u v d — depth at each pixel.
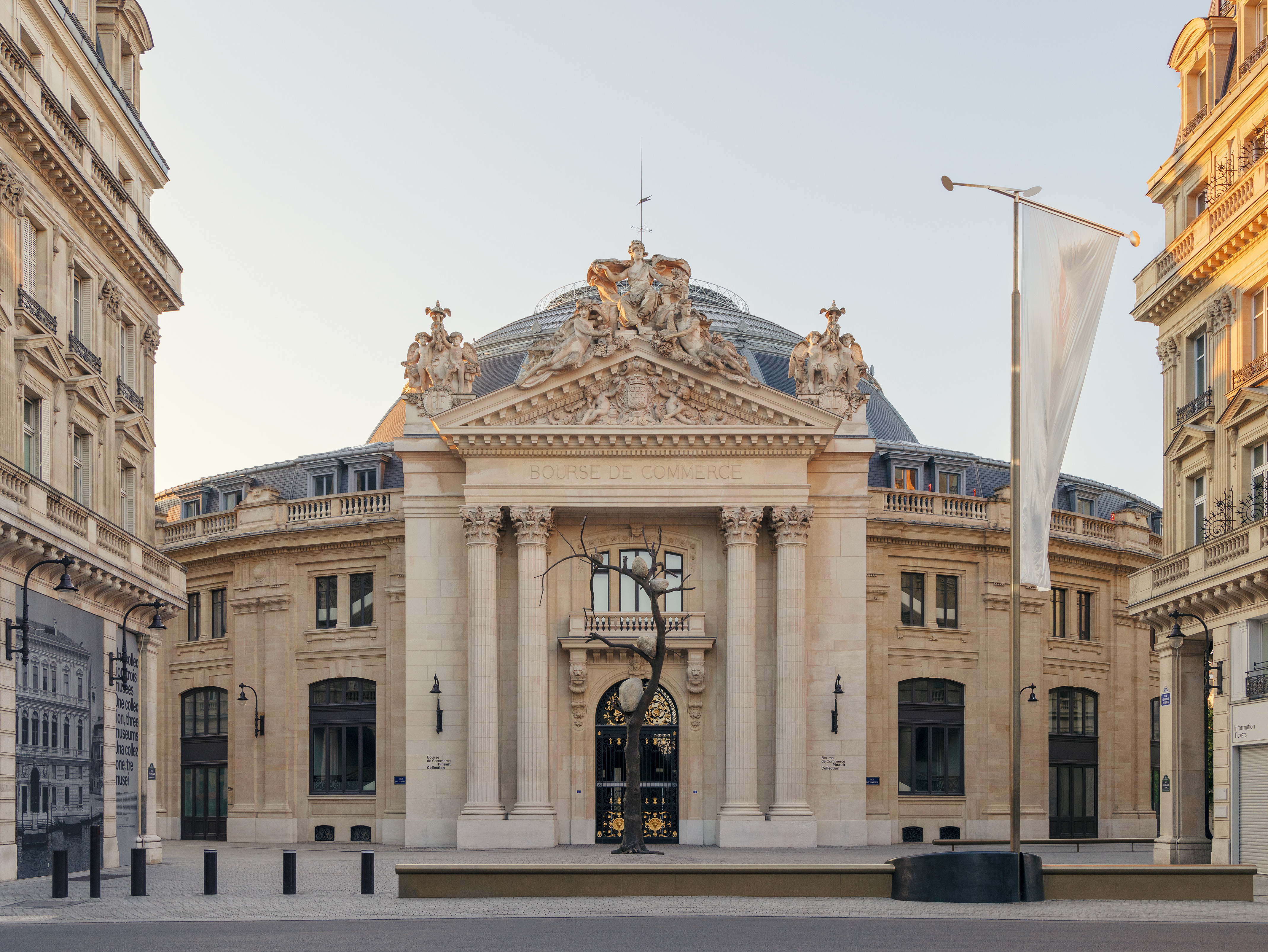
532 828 55.19
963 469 72.25
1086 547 69.75
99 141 46.78
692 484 57.00
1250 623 40.81
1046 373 30.25
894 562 65.75
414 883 30.77
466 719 57.47
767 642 57.50
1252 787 40.66
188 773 70.69
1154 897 30.08
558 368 56.59
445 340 59.66
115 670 44.06
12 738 35.28
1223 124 45.66
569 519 58.72
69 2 46.38
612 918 26.06
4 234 37.69
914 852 52.44
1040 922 25.27
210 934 23.59
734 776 55.78
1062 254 30.23
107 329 46.78
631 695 56.19
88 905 29.50
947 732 65.75
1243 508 42.81
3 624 35.03
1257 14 45.53
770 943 21.78
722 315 76.62
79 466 44.69
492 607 56.69
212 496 76.94
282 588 67.62
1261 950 20.95
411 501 58.62
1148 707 72.62
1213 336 46.00
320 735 66.50
